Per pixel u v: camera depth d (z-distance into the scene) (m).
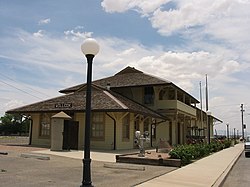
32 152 18.19
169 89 34.62
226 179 12.54
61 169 12.07
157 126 33.56
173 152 15.82
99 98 24.30
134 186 9.20
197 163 16.92
